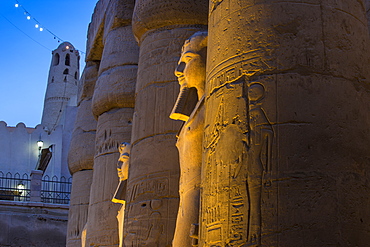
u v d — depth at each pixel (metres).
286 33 4.27
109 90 10.92
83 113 13.88
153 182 7.58
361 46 4.41
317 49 4.21
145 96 8.16
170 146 7.68
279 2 4.39
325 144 3.95
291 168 3.88
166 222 7.35
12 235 17.12
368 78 4.34
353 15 4.48
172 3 8.23
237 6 4.61
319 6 4.36
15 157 26.39
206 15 8.28
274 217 3.79
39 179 20.08
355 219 3.81
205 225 4.23
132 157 8.08
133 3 11.48
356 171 3.96
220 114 4.36
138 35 8.77
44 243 17.44
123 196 8.57
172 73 8.06
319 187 3.82
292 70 4.16
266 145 3.99
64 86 36.09
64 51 37.03
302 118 4.00
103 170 10.74
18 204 17.70
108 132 10.90
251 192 3.92
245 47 4.39
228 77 4.41
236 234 3.88
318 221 3.74
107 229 10.28
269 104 4.10
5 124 26.62
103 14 12.94
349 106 4.12
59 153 27.12
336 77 4.16
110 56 11.26
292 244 3.70
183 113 6.09
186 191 5.67
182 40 8.21
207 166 4.40
